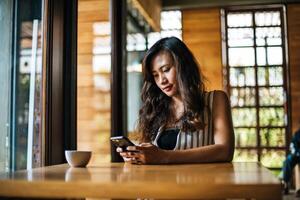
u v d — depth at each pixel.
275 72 6.41
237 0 6.28
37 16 2.05
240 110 6.41
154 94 1.54
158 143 1.46
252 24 6.55
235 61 6.52
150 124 1.54
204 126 1.39
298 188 5.26
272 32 6.50
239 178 0.77
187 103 1.39
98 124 3.30
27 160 1.97
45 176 0.87
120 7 3.19
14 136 2.01
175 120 1.48
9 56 2.04
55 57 1.95
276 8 6.51
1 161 1.97
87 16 3.38
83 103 3.34
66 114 1.95
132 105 4.05
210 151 1.26
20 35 2.05
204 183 0.70
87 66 3.36
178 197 0.70
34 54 2.03
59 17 1.96
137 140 1.59
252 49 6.51
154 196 0.71
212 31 6.57
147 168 1.08
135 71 4.30
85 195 0.73
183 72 1.42
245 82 6.46
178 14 6.65
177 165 1.18
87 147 3.28
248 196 0.69
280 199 0.68
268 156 6.26
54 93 1.94
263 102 6.38
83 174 0.91
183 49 1.44
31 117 1.99
